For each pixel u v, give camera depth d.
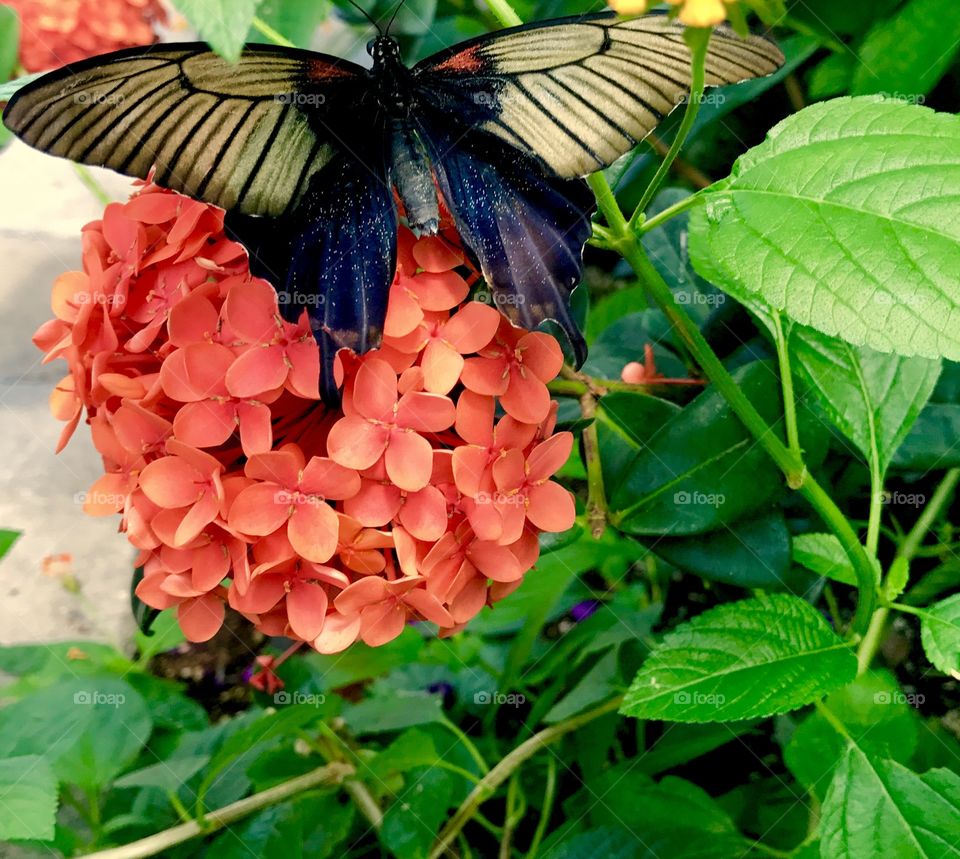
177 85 0.17
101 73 0.16
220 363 0.20
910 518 0.32
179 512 0.20
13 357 0.54
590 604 0.40
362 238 0.19
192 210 0.20
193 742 0.34
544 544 0.26
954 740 0.30
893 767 0.21
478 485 0.20
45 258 0.56
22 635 0.45
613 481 0.28
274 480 0.19
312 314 0.19
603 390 0.25
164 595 0.21
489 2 0.21
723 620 0.21
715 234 0.18
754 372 0.26
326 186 0.19
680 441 0.26
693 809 0.30
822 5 0.26
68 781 0.31
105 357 0.21
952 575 0.30
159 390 0.20
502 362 0.20
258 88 0.18
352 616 0.20
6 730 0.30
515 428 0.20
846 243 0.16
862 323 0.16
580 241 0.19
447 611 0.20
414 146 0.19
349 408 0.19
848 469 0.30
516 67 0.18
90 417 0.22
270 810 0.32
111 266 0.22
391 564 0.20
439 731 0.36
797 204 0.17
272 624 0.21
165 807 0.34
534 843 0.33
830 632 0.21
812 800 0.28
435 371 0.19
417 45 0.35
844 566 0.25
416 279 0.20
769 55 0.18
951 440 0.27
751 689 0.20
